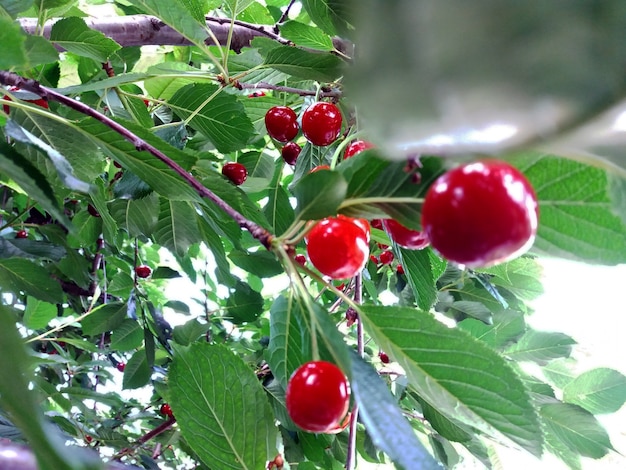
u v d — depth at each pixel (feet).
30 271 1.02
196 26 0.86
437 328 0.50
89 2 1.36
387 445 0.39
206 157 0.95
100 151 0.78
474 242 0.31
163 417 1.38
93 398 1.24
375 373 0.45
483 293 1.35
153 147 0.57
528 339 1.25
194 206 0.95
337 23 0.82
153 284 1.91
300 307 0.53
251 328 1.74
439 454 1.22
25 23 0.91
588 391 1.24
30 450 0.40
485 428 0.52
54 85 0.95
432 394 0.54
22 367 0.32
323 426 0.46
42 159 0.79
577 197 0.40
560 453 1.14
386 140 0.15
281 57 0.85
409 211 0.44
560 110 0.15
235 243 0.76
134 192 0.82
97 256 1.58
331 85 0.98
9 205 1.44
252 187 1.07
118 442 1.23
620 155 0.28
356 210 0.47
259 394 0.65
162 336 1.30
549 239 0.42
